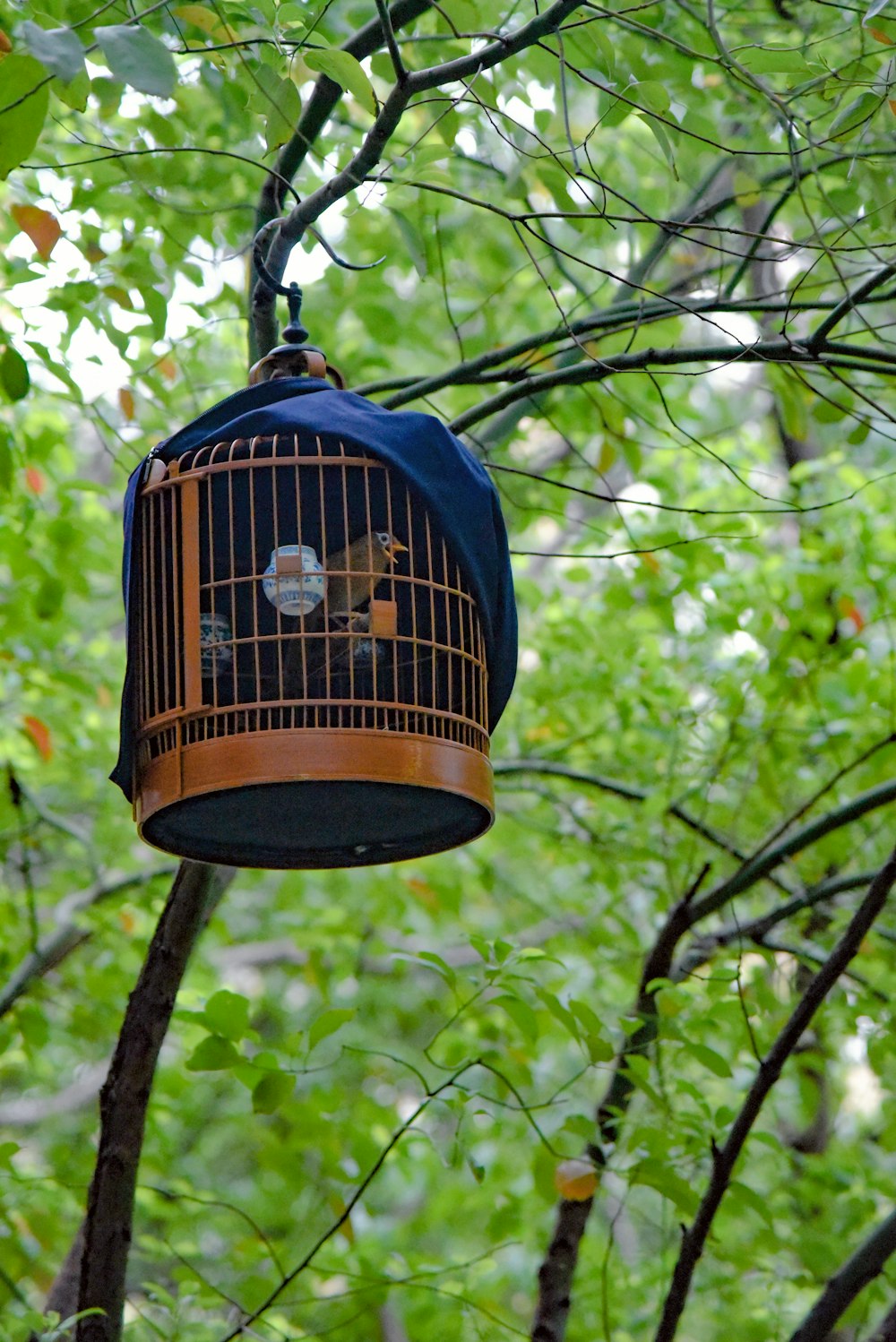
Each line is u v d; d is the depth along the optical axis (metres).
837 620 11.08
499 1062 8.20
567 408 12.22
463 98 6.86
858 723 11.30
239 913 19.55
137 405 11.93
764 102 9.43
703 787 10.96
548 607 12.44
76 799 15.15
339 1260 10.89
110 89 6.39
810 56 9.20
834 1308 7.75
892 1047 9.73
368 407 5.94
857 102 6.93
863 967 11.66
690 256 11.39
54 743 12.90
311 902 16.91
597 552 13.48
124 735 5.94
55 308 9.38
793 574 10.92
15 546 10.80
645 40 9.33
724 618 10.96
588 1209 9.02
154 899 12.40
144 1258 11.11
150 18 7.98
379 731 5.57
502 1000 7.49
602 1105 8.86
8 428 10.09
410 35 10.25
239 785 5.48
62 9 7.16
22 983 10.84
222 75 8.67
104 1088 7.43
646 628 11.91
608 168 11.88
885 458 12.52
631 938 11.58
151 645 6.08
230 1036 7.38
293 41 7.25
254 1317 7.80
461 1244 16.28
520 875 16.97
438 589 6.00
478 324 13.80
